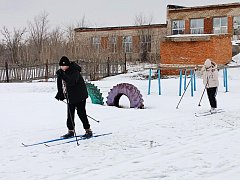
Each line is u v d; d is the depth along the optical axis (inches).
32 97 684.1
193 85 770.2
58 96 343.0
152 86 859.4
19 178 234.4
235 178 223.1
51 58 1357.0
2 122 432.8
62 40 1549.0
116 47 1820.9
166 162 260.4
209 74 491.8
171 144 313.6
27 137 351.9
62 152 295.3
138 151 293.0
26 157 283.4
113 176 232.7
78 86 336.2
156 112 495.2
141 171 241.3
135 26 1770.4
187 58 1197.1
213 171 238.4
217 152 284.5
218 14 1526.8
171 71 1179.3
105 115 471.5
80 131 374.6
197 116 455.5
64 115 478.3
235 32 1491.1
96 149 301.4
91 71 1245.7
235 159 264.5
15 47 1708.9
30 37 1798.7
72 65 334.0
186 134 352.2
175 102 609.6
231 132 359.3
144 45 1745.8
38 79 1244.5
